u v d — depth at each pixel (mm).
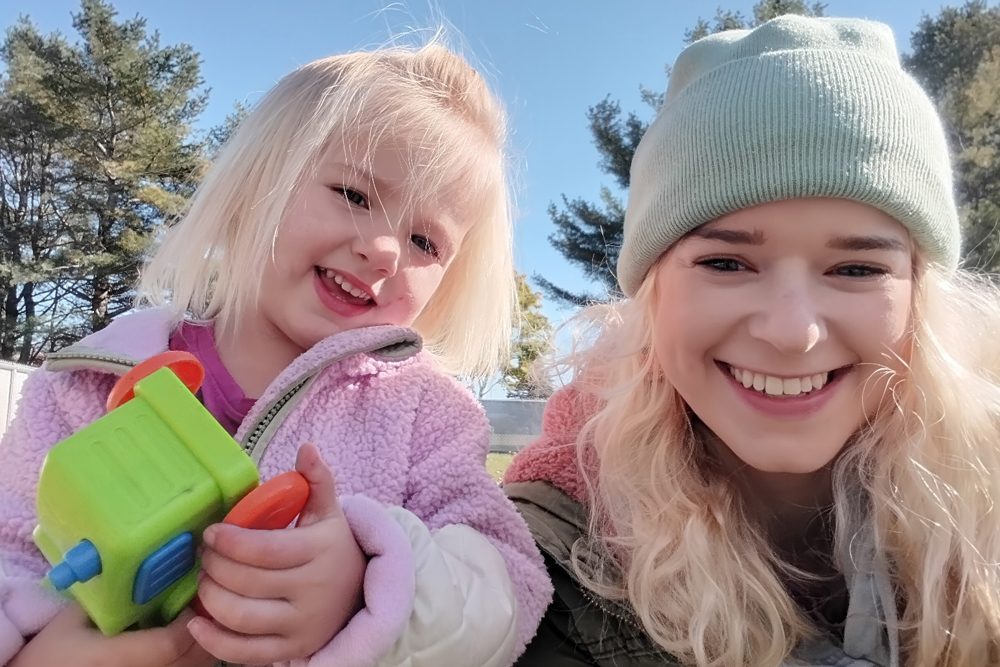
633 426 404
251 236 392
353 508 281
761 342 328
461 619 279
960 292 415
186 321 405
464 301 477
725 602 353
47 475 211
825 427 338
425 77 445
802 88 331
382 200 381
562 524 385
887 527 368
